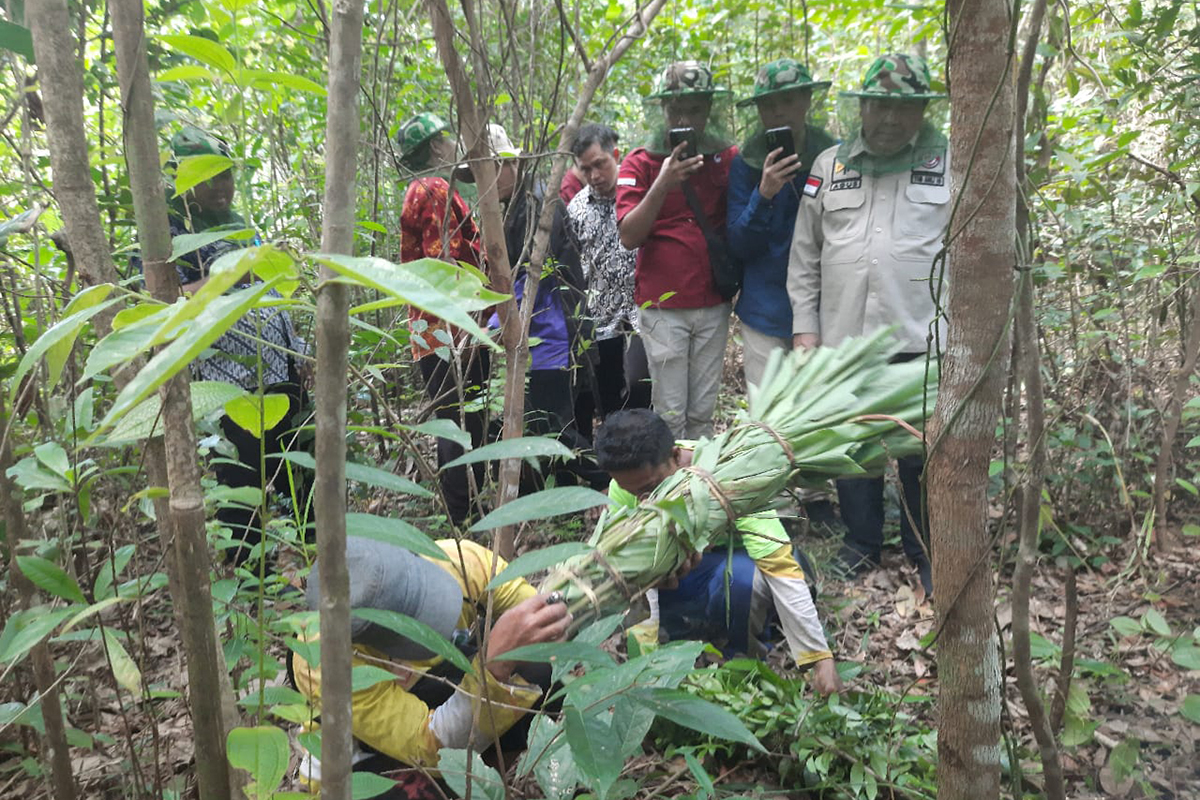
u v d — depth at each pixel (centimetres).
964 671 140
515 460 230
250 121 370
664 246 368
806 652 244
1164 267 286
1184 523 333
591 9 555
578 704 120
